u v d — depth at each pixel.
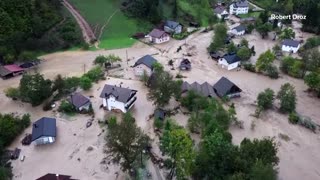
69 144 72.50
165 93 81.38
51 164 66.94
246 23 150.50
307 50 114.19
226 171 56.03
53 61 111.62
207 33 140.50
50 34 121.38
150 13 141.62
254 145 59.41
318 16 143.75
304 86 99.12
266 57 104.88
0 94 92.19
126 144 59.47
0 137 70.31
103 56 109.31
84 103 83.12
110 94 81.50
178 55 118.50
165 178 63.12
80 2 149.62
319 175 66.00
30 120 80.00
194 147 67.56
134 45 125.75
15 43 110.94
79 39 124.38
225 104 87.56
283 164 68.31
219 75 104.81
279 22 151.50
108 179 63.12
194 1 160.75
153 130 76.62
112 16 142.75
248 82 100.75
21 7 120.00
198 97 83.75
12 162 67.25
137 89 94.50
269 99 84.88
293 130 78.75
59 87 90.56
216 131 63.38
